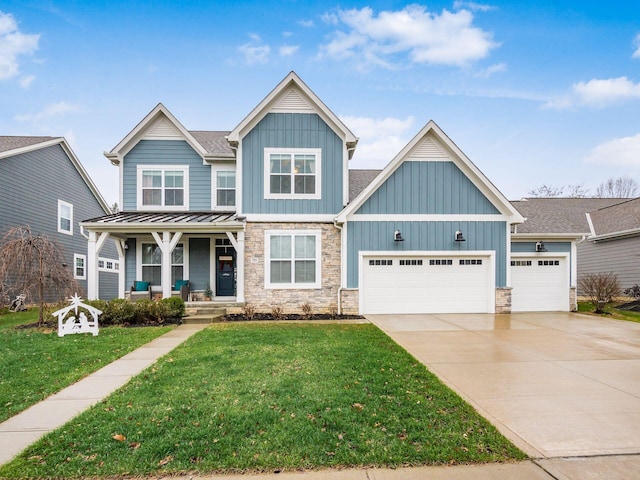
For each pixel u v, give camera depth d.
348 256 12.55
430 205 12.73
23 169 16.42
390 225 12.65
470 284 12.83
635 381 5.53
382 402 4.55
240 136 12.90
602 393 5.02
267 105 12.96
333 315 12.10
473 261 12.86
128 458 3.31
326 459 3.31
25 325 10.56
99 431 3.80
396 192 12.68
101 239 11.97
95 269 11.91
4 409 4.42
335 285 12.88
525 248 13.89
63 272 11.62
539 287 13.94
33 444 3.58
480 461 3.31
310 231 12.92
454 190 12.79
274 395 4.74
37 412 4.36
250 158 12.93
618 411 4.43
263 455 3.35
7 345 7.74
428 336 8.79
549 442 3.67
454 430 3.87
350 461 3.28
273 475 3.11
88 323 8.98
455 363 6.45
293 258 12.83
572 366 6.30
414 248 12.64
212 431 3.77
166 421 4.00
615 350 7.46
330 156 13.12
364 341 8.00
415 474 3.13
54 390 5.05
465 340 8.35
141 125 14.36
